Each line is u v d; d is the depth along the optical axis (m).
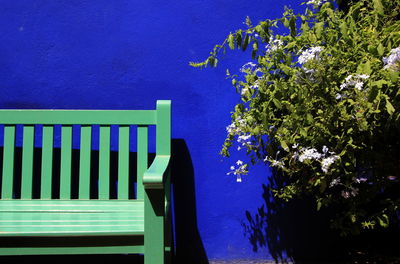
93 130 2.54
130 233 1.80
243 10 2.55
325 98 1.95
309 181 2.11
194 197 2.55
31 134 2.41
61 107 2.53
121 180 2.39
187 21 2.55
